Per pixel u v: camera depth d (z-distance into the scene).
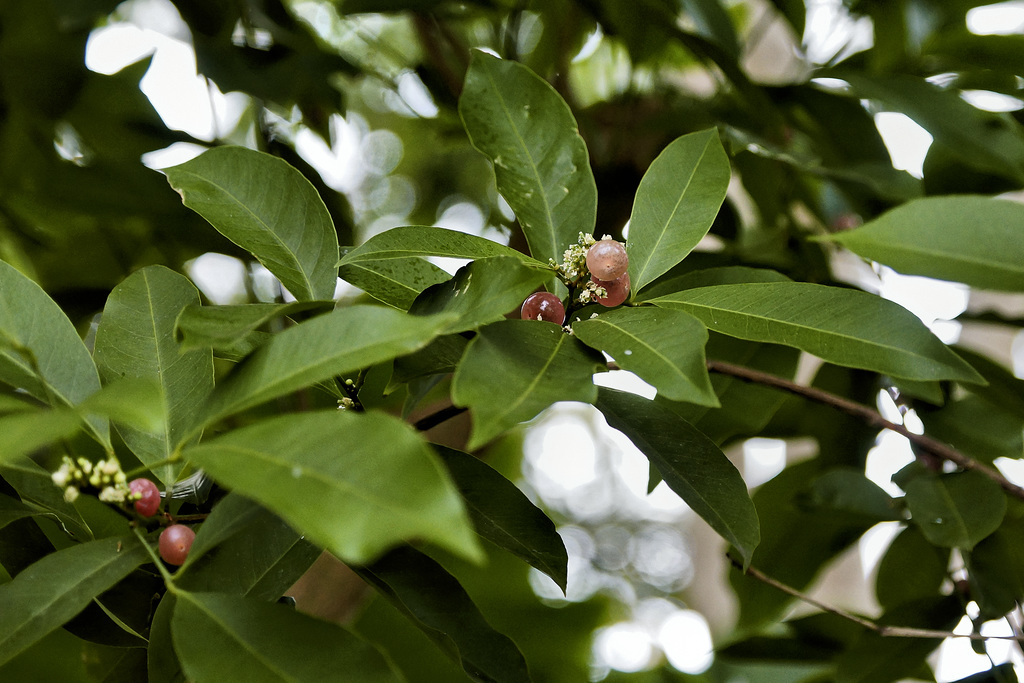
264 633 0.58
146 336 0.66
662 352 0.59
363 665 0.58
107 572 0.61
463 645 0.63
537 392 0.58
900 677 0.77
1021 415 0.79
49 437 0.55
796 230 0.93
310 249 0.66
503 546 0.65
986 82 0.91
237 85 0.86
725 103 0.97
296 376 0.58
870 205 0.86
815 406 0.85
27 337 0.64
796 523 0.88
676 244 0.65
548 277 0.63
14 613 0.60
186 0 0.85
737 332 0.63
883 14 0.91
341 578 0.78
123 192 0.85
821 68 0.90
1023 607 0.77
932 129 0.81
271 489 0.54
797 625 0.86
